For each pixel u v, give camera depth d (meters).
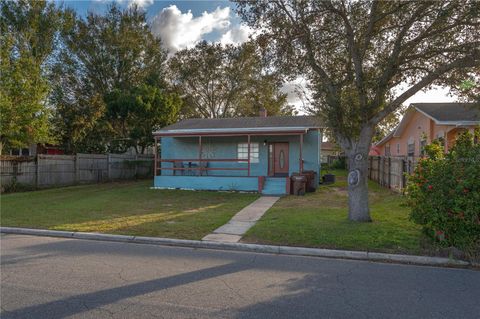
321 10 7.86
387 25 8.07
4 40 18.19
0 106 16.11
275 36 8.31
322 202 12.06
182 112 33.62
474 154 5.86
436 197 5.86
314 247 6.17
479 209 5.50
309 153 17.59
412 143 19.61
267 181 15.67
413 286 4.42
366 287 4.38
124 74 32.88
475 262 5.37
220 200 12.95
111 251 6.26
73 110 24.08
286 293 4.15
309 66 8.40
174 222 8.62
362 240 6.39
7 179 16.72
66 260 5.60
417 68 7.70
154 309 3.65
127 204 11.85
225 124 18.34
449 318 3.48
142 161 25.08
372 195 13.84
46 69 23.38
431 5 7.00
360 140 8.12
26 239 7.30
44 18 23.84
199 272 4.99
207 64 32.47
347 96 7.96
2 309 3.63
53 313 3.54
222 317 3.47
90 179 21.39
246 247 6.39
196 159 17.50
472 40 7.13
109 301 3.86
